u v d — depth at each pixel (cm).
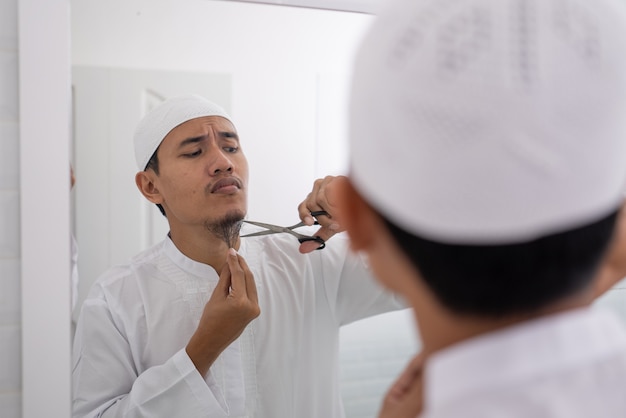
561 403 26
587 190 26
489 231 26
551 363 27
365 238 32
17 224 71
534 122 24
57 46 69
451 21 26
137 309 72
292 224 77
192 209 73
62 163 70
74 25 70
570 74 25
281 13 75
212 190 73
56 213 70
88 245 71
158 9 72
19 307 71
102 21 71
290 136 76
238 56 74
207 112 73
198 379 72
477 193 25
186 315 73
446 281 27
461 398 27
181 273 73
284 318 76
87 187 71
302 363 77
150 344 72
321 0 76
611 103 25
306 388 77
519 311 27
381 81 27
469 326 29
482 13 25
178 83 73
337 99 78
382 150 27
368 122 28
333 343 78
